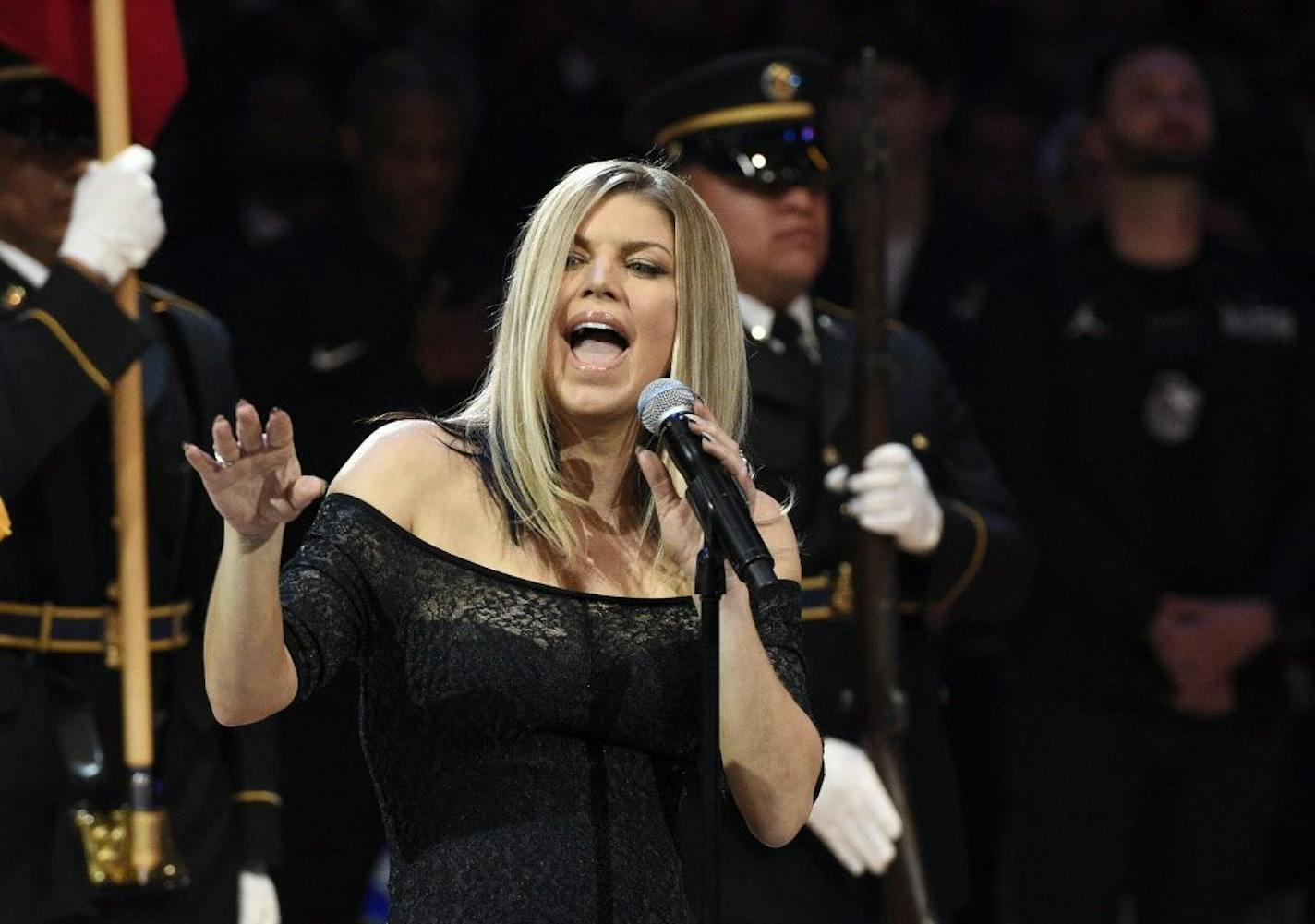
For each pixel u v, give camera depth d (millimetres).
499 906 10695
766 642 11734
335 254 20797
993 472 18219
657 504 10734
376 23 28688
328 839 19734
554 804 10922
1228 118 25828
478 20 28516
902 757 16672
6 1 15352
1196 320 20234
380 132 21000
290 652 10586
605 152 25500
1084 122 21734
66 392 14898
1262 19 29422
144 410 15664
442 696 10898
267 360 20234
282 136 24938
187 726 15852
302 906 19688
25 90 15484
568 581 11289
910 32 22312
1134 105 20266
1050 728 20016
